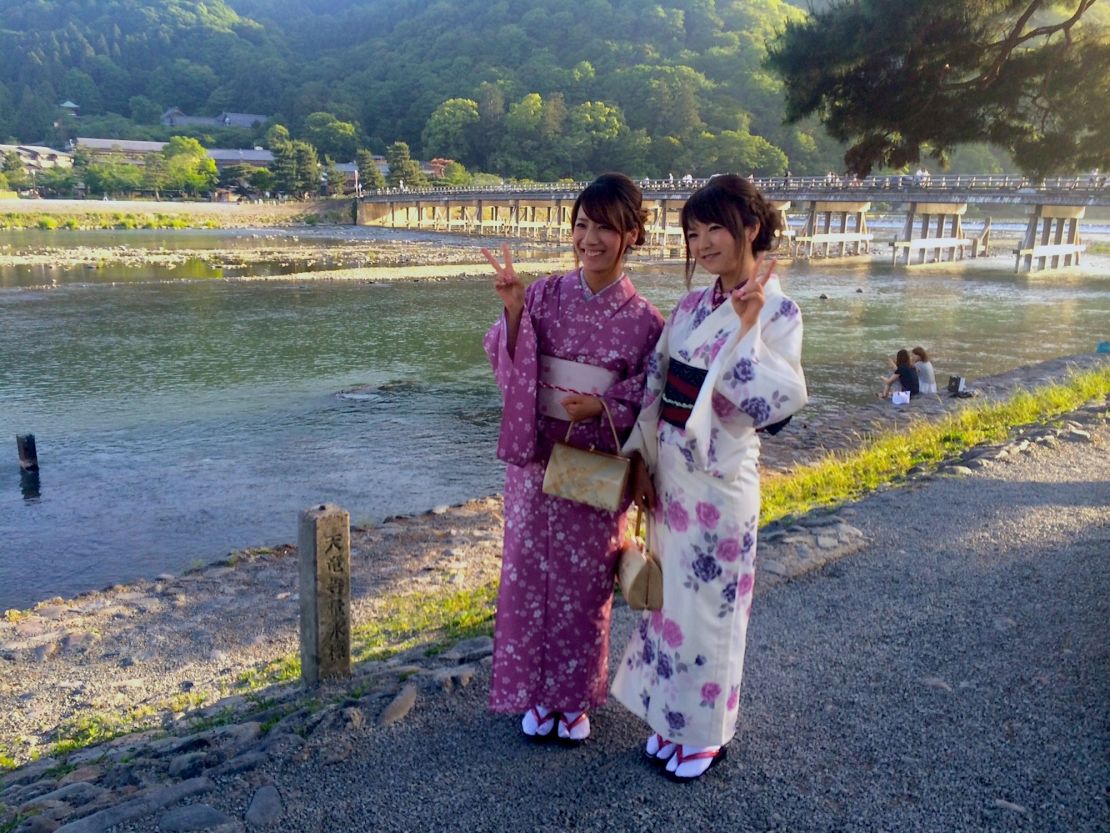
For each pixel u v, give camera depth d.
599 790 2.47
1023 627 3.44
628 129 88.94
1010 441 7.15
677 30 108.50
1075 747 2.59
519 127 92.88
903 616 3.61
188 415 12.62
